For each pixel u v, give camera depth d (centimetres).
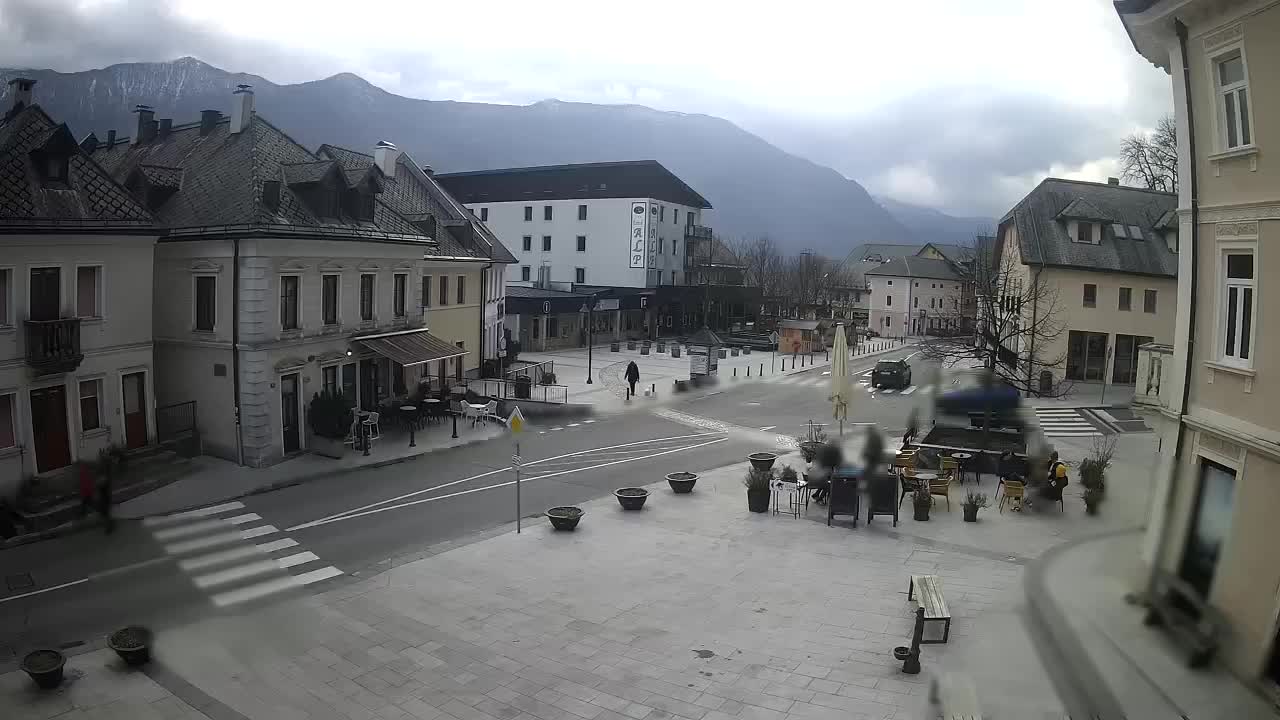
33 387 2100
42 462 2133
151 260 2433
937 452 2508
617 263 7494
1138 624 1213
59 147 2178
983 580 1552
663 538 1895
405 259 3195
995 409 3456
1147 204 4816
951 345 5472
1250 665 1071
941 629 1316
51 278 2158
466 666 1248
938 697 1073
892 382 4819
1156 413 1664
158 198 2716
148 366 2433
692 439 3225
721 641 1314
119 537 1889
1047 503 2088
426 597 1537
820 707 1082
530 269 7869
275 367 2595
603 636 1345
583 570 1678
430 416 3362
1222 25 1273
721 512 2123
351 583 1616
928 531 1911
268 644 1338
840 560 1716
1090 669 1075
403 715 1105
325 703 1145
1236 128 1284
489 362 4569
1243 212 1244
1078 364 4622
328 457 2695
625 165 7562
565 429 3391
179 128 3366
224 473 2461
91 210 2236
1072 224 4653
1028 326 4512
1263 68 1190
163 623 1427
